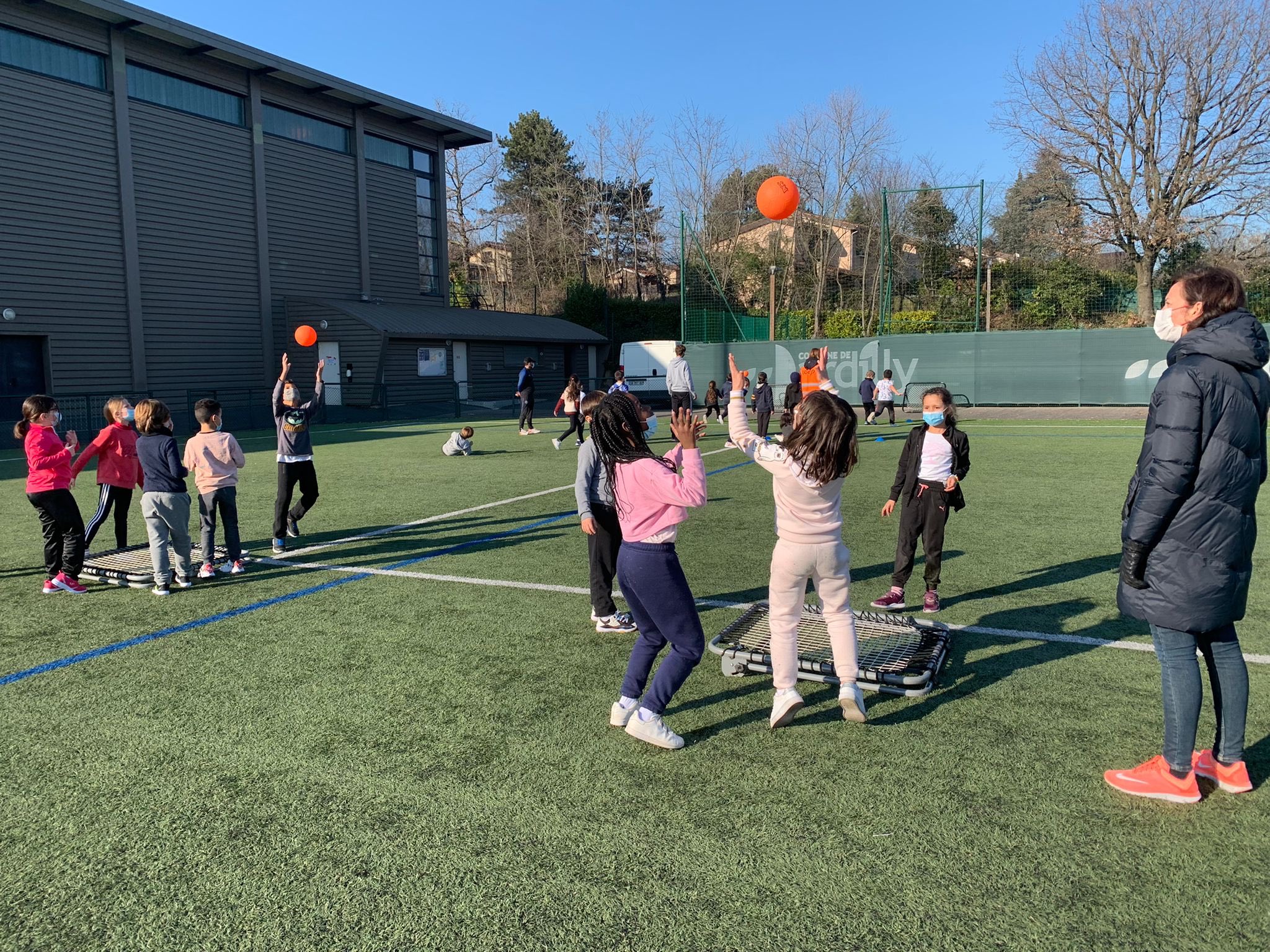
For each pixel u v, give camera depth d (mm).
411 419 26422
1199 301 3006
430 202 33594
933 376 27359
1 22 20281
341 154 29281
